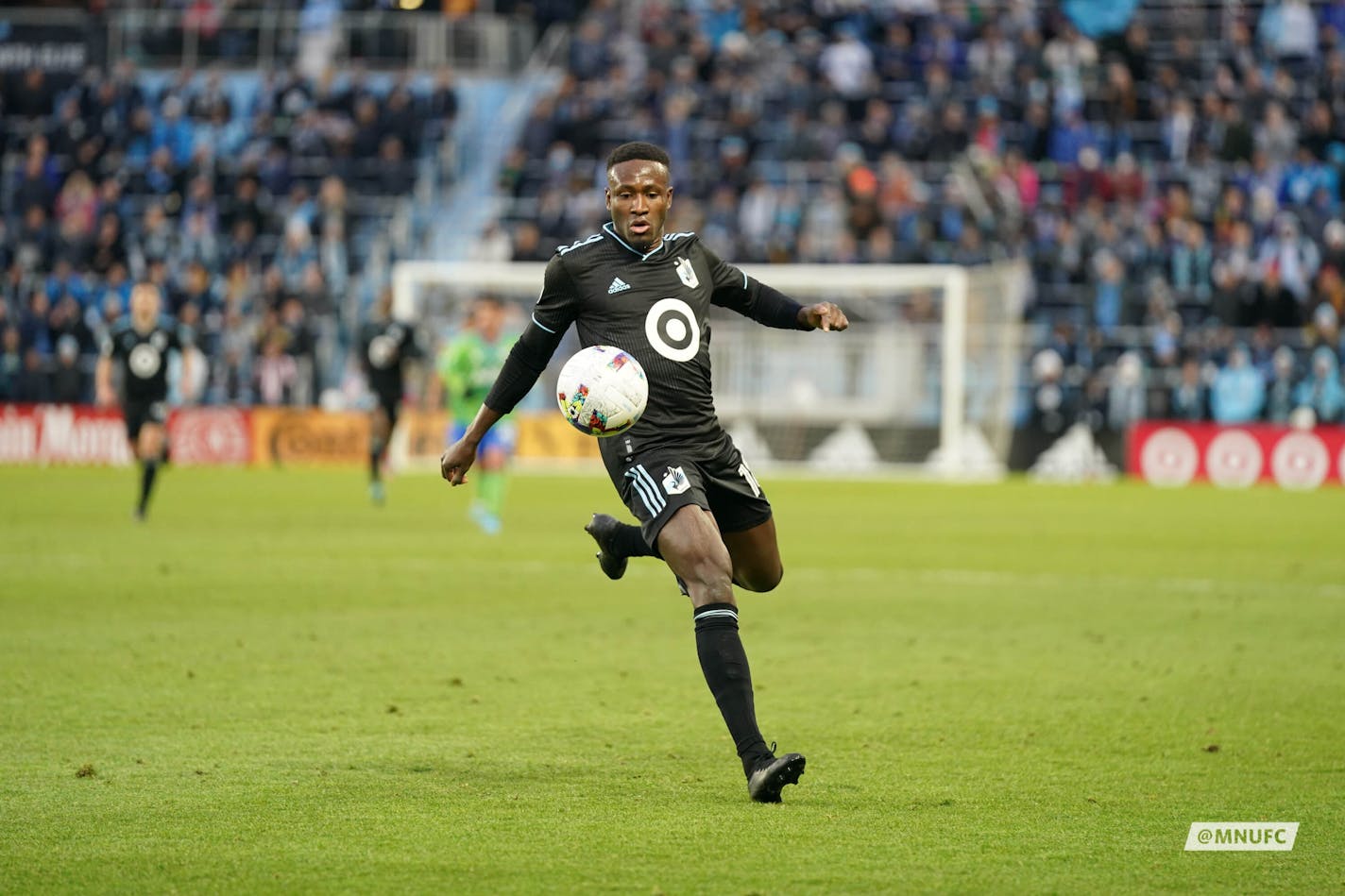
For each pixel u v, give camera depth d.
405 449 56.09
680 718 13.35
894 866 8.81
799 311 11.71
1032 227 59.50
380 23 67.94
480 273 56.12
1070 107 62.44
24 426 55.75
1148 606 21.39
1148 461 53.72
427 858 8.91
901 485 49.91
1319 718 13.57
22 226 61.50
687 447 11.08
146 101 65.88
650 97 63.72
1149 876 8.68
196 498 40.16
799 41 66.69
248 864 8.80
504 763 11.55
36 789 10.59
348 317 58.34
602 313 11.18
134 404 32.50
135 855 8.98
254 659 16.23
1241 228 57.47
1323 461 51.72
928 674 15.84
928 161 61.91
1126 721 13.37
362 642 17.52
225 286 59.19
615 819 9.87
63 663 15.84
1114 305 56.62
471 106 67.25
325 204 60.16
